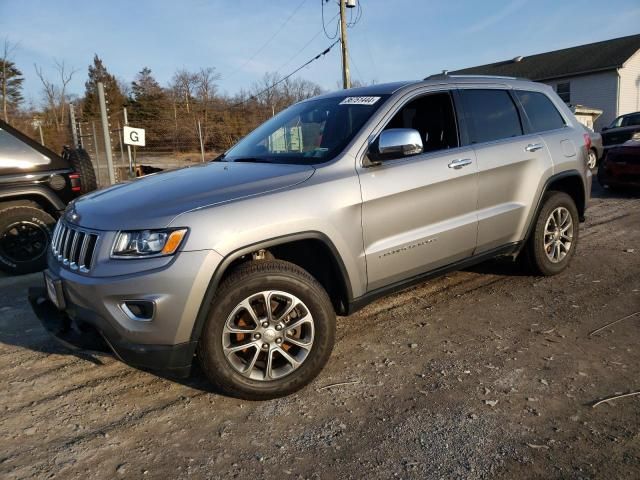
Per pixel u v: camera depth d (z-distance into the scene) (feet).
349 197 10.49
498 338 12.01
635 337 11.68
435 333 12.46
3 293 17.06
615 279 15.62
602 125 97.60
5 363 11.76
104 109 32.01
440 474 7.55
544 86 16.30
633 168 29.53
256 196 9.57
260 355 9.80
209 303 8.95
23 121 94.89
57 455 8.37
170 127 72.90
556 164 15.08
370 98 12.46
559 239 15.83
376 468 7.76
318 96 14.48
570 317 13.00
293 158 11.71
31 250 19.38
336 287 11.02
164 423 9.20
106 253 8.95
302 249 10.96
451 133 13.02
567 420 8.68
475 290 15.25
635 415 8.73
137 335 8.73
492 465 7.68
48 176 19.31
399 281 11.82
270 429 8.89
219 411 9.52
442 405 9.33
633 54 95.45
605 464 7.57
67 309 9.62
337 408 9.43
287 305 9.71
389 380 10.33
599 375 10.09
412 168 11.62
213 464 8.04
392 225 11.27
